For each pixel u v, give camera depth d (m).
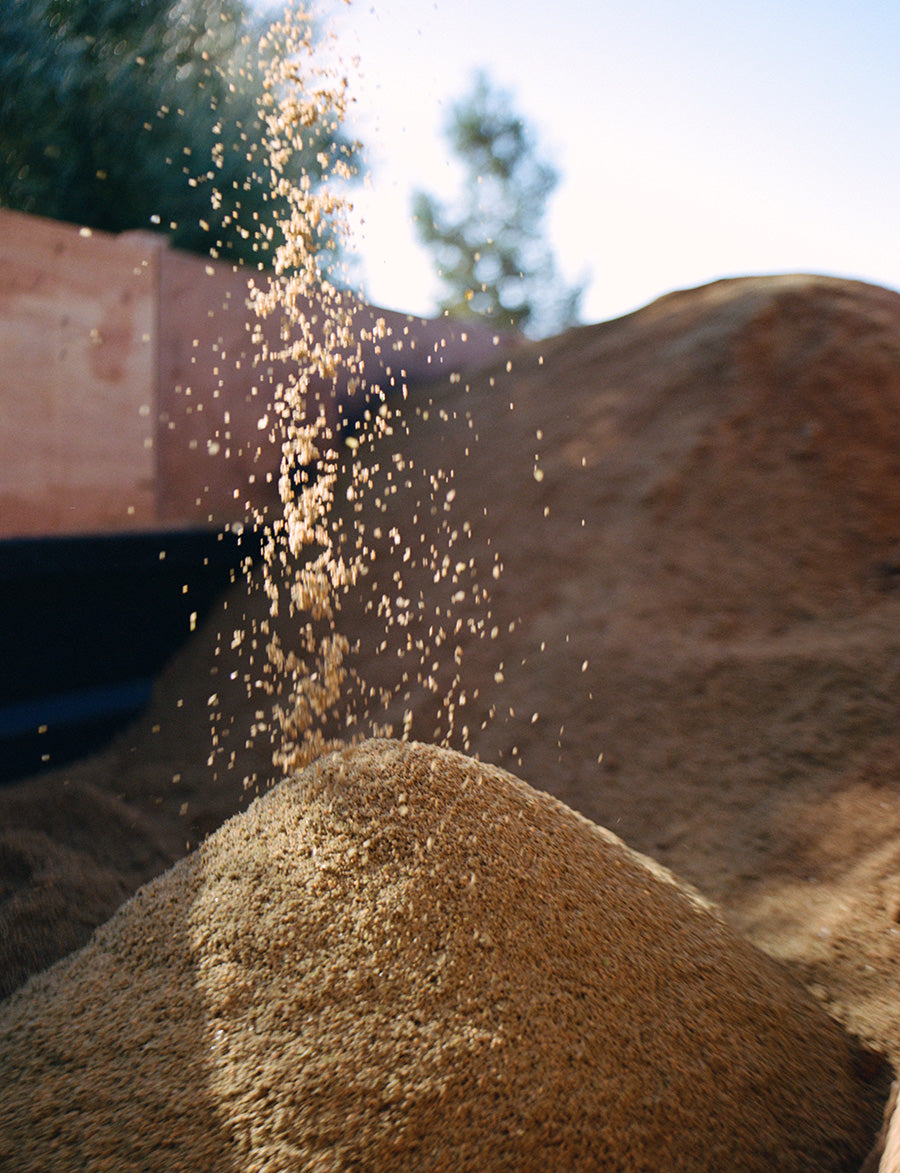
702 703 2.86
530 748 2.91
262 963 1.55
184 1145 1.26
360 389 5.35
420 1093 1.29
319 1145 1.24
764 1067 1.46
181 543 4.08
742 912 2.01
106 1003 1.56
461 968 1.47
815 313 4.39
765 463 3.80
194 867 1.87
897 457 3.73
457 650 3.46
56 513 3.96
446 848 1.67
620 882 1.76
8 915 2.24
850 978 1.74
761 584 3.36
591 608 3.42
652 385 4.39
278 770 3.08
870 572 3.33
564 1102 1.30
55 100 5.38
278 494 4.86
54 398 3.93
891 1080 1.49
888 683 2.70
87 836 2.73
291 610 4.00
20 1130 1.32
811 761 2.51
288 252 2.73
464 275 14.26
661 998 1.51
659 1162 1.27
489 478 4.35
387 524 4.30
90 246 4.01
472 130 14.08
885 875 2.01
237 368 4.65
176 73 6.08
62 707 3.58
